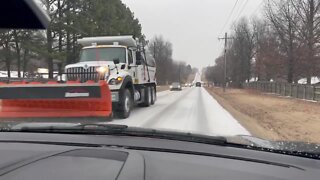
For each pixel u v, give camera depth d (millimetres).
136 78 16922
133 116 15062
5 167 2088
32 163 2104
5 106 12047
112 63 14602
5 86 11789
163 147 2426
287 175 2064
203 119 14844
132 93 15273
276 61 49719
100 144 2492
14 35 37531
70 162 2064
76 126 2990
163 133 2766
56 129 2926
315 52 44281
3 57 41906
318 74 45125
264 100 34219
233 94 49938
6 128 3018
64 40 39844
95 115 11859
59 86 11750
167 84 123562
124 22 49344
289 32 46500
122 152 2264
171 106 21344
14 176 1908
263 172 2076
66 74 14164
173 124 12930
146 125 12406
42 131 2898
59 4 37500
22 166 2062
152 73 21281
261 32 81188
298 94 38156
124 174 1874
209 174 1998
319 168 2225
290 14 46594
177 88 67125
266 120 16594
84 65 14086
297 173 2111
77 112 11898
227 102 30391
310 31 44281
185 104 24000
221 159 2252
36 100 11828
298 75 48125
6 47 40469
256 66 68438
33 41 38156
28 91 11766
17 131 2928
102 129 2857
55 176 1880
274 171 2105
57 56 36719
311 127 14125
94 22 39688
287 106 26094
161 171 2006
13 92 11789
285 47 47750
